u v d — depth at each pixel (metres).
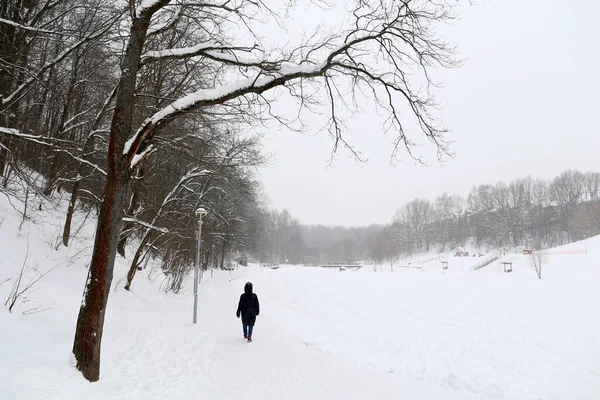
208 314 13.99
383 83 6.21
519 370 9.59
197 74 9.80
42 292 8.19
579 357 10.55
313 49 6.07
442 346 12.16
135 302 12.59
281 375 7.11
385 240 96.81
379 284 32.31
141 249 14.05
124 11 7.73
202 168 15.10
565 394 7.96
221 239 34.84
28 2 9.75
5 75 9.47
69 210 12.60
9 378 4.16
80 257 11.59
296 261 108.75
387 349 11.89
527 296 22.83
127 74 5.53
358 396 6.39
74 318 7.74
